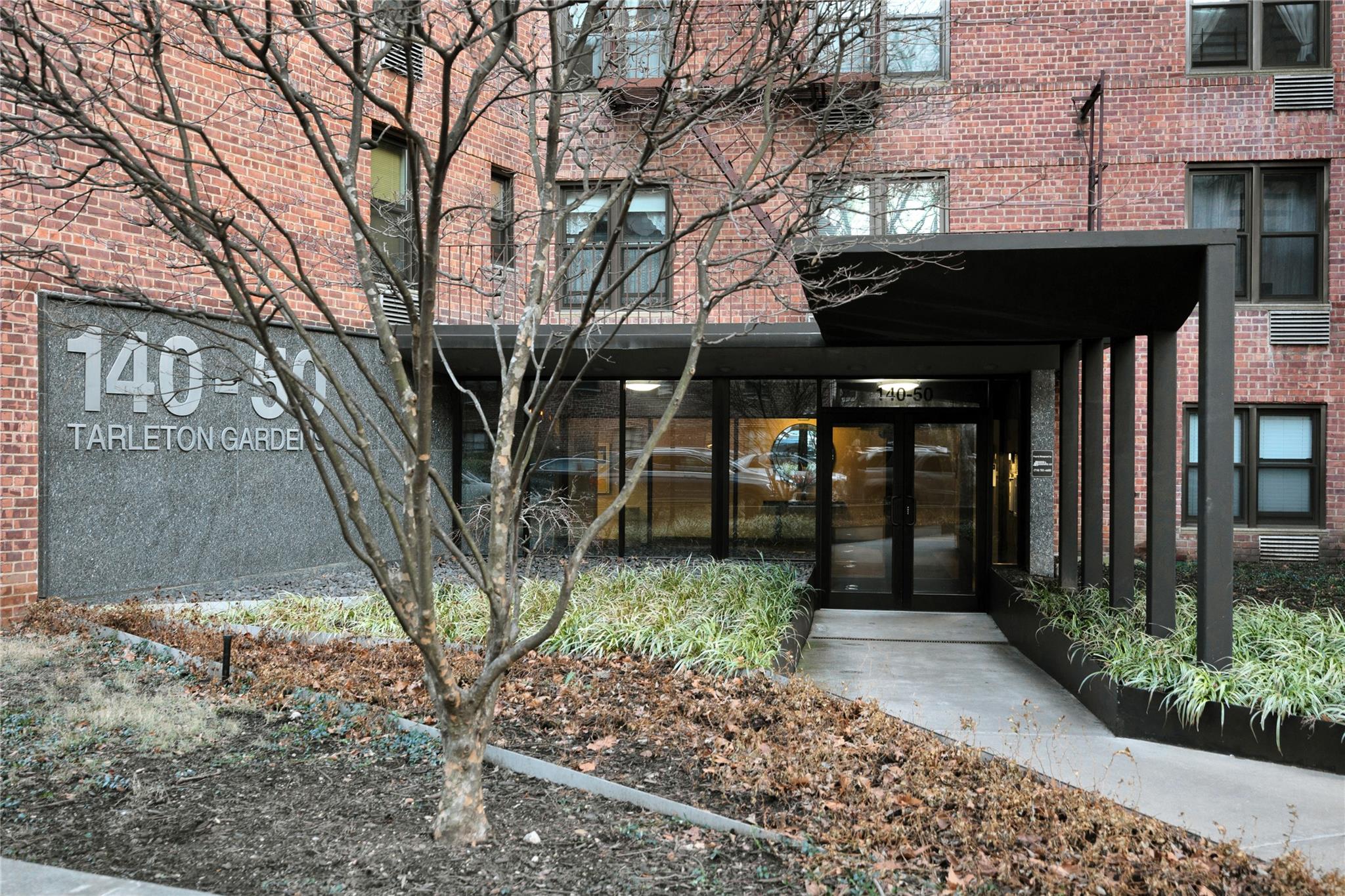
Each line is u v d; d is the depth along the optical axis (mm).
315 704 6465
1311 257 14578
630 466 14688
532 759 5352
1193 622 8383
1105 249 6949
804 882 4031
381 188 13055
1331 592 11852
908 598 12508
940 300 8117
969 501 12477
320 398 4266
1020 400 13289
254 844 4316
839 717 6289
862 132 10805
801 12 5512
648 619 8484
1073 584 10750
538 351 13133
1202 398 6918
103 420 9633
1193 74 14383
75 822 4566
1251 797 5406
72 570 9344
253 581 11367
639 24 7242
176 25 5086
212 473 10859
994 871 4105
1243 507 14719
